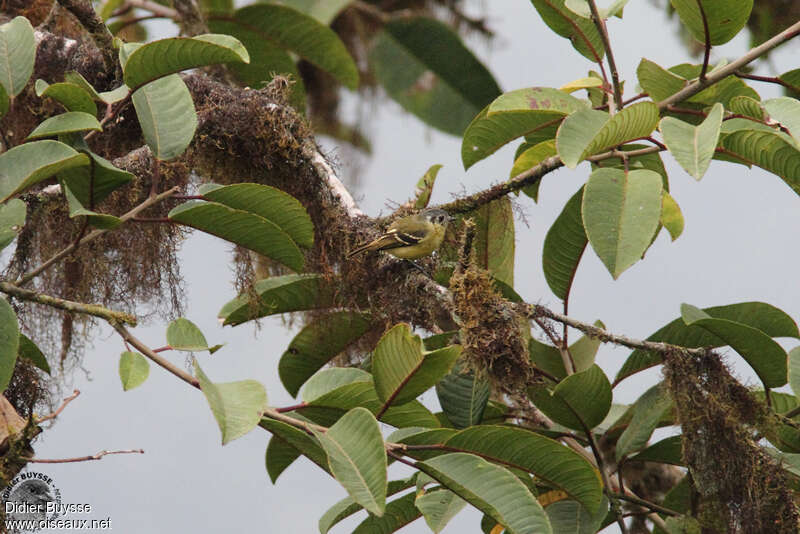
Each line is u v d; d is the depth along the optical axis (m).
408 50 19.34
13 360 7.53
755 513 9.15
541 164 11.27
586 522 9.20
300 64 19.58
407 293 10.61
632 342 9.57
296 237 9.38
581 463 8.06
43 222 10.89
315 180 11.50
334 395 7.95
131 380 7.28
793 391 8.57
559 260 10.54
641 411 10.04
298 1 17.88
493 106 10.29
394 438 8.20
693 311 9.21
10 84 8.57
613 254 8.23
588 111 8.97
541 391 9.58
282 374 11.12
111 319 7.63
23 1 14.41
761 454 9.20
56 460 8.09
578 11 10.55
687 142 8.39
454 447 7.90
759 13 15.59
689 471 9.77
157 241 11.24
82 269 11.04
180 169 11.39
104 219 8.02
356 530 9.45
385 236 10.59
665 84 10.17
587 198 8.48
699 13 9.59
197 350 7.68
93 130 8.51
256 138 11.53
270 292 10.77
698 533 9.48
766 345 8.96
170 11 15.73
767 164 9.48
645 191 8.47
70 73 8.78
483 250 11.49
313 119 19.62
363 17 19.28
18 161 7.38
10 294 7.88
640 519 11.31
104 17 15.48
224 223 8.74
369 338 11.39
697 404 9.35
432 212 10.85
